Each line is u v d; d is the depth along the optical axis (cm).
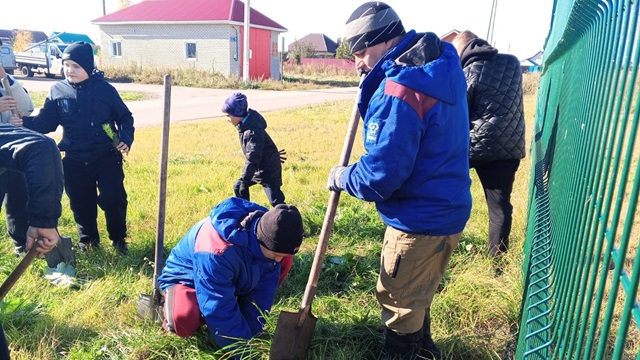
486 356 304
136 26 3481
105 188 450
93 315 344
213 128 1305
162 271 335
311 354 301
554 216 259
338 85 3419
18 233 442
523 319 278
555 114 395
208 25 3294
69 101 441
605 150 149
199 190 672
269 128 1345
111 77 3052
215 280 285
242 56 3412
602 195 143
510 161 402
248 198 531
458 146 245
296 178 751
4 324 327
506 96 386
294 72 4500
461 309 345
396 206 253
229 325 292
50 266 415
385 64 234
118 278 402
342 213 537
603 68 167
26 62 3262
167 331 316
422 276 261
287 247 278
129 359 299
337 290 393
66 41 4366
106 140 447
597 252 137
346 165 276
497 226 418
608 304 118
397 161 230
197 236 301
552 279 225
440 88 229
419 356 279
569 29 286
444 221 247
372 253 454
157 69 3158
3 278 390
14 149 208
